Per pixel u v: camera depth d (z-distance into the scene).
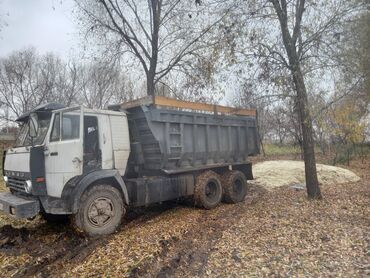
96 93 24.64
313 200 9.23
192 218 8.02
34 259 5.66
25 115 7.49
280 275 4.56
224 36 8.95
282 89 8.82
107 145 7.32
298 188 11.78
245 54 8.83
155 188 7.98
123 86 21.91
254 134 11.26
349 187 12.09
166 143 8.15
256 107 10.52
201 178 9.09
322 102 9.00
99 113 7.29
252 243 5.88
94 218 6.75
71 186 6.60
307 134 9.41
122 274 4.83
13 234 6.99
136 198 7.60
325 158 24.48
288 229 6.56
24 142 7.42
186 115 8.73
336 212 7.85
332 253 5.26
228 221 7.59
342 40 8.60
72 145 6.77
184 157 8.72
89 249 6.00
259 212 8.27
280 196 10.45
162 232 6.80
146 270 4.98
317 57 8.62
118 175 7.23
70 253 5.90
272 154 29.38
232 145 10.31
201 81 12.72
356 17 8.55
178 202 9.66
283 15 8.90
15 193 7.47
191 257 5.46
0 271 5.23
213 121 9.59
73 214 6.62
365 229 6.41
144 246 5.93
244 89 9.31
